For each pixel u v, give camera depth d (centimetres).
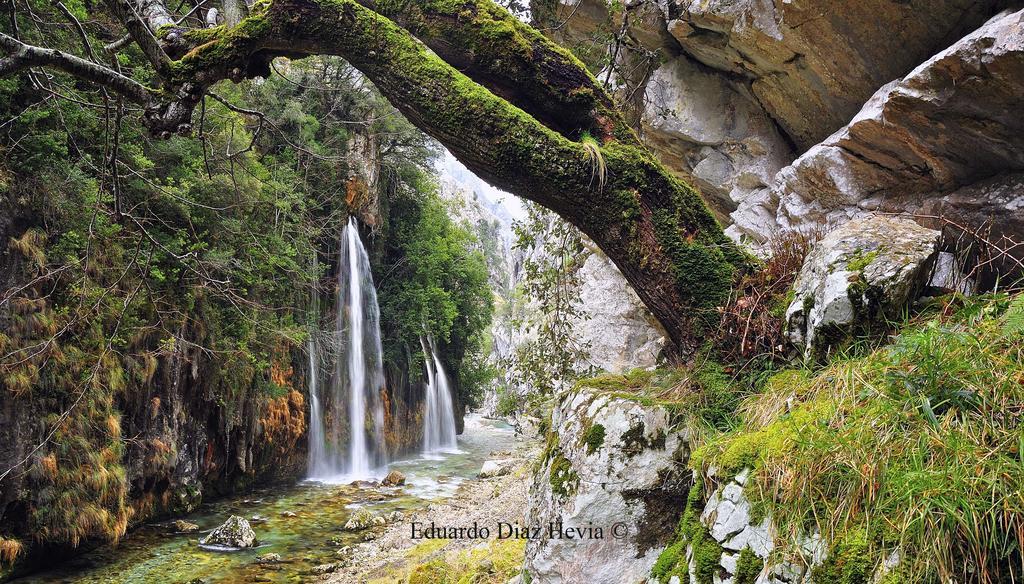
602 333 768
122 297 859
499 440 2222
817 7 392
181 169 979
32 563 735
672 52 567
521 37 313
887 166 370
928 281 238
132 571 753
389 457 1780
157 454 957
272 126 479
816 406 197
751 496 189
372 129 1844
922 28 357
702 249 297
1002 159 302
